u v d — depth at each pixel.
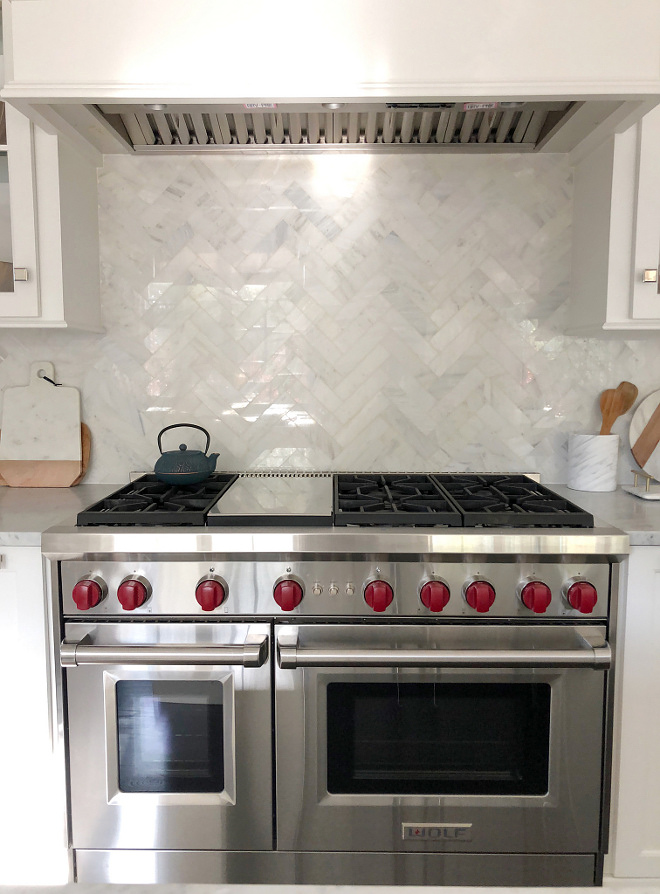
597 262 1.81
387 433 2.07
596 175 1.82
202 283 2.03
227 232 2.01
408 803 1.50
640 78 1.48
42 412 2.04
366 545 1.41
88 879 1.54
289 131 1.85
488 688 1.49
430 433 2.07
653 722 1.52
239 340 2.04
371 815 1.50
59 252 1.74
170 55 1.50
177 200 2.00
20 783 1.53
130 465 2.08
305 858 1.53
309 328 2.04
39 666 1.51
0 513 1.67
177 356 2.05
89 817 1.52
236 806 1.50
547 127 1.81
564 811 1.51
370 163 1.99
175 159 1.99
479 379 2.05
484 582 1.41
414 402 2.06
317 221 2.00
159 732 1.51
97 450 2.08
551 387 2.05
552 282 2.02
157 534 1.42
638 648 1.50
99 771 1.50
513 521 1.49
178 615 1.47
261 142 1.92
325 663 1.41
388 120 1.76
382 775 1.51
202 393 2.06
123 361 2.05
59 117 1.62
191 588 1.46
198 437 2.07
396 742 1.50
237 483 1.89
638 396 2.05
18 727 1.52
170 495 1.73
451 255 2.01
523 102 1.62
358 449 2.07
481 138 1.90
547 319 2.03
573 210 1.99
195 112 1.64
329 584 1.46
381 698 1.49
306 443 2.07
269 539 1.42
